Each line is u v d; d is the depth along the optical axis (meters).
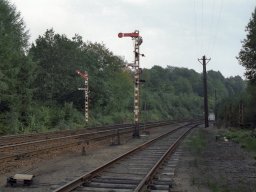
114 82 84.50
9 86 41.75
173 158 20.89
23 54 47.78
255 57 39.88
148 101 104.75
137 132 37.59
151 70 173.50
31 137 32.44
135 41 38.19
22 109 44.38
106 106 72.50
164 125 65.25
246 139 32.12
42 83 58.47
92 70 71.44
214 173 16.22
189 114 135.88
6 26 47.47
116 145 29.22
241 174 16.09
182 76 199.00
